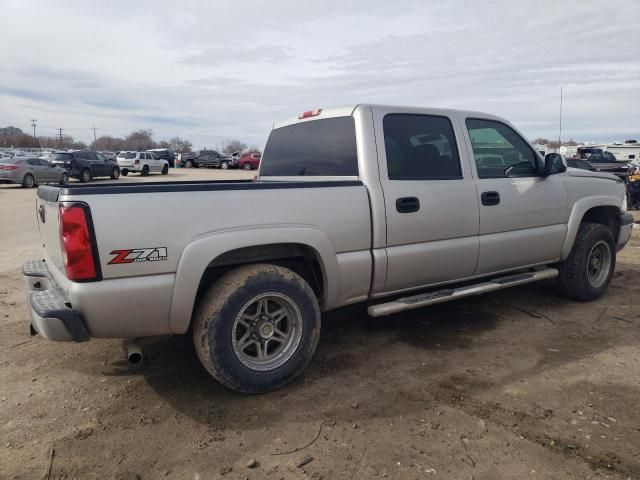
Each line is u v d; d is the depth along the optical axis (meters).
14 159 22.30
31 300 3.02
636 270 6.79
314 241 3.41
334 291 3.60
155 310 2.95
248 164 44.34
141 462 2.59
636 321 4.70
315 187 3.46
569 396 3.23
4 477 2.47
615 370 3.62
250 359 3.27
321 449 2.69
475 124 4.47
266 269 3.27
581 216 5.05
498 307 5.16
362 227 3.65
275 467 2.54
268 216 3.25
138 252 2.86
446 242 4.09
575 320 4.74
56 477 2.48
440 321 4.74
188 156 46.50
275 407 3.14
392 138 3.92
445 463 2.55
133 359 3.18
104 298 2.79
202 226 3.04
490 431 2.83
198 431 2.88
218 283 3.19
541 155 4.94
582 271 5.12
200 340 3.12
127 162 32.09
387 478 2.44
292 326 3.41
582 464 2.53
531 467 2.51
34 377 3.61
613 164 21.41
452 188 4.10
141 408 3.15
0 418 3.04
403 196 3.81
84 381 3.54
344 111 3.97
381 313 3.80
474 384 3.42
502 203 4.41
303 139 4.39
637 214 13.38
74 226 2.71
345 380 3.51
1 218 12.55
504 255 4.50
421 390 3.34
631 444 2.70
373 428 2.88
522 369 3.66
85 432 2.88
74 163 25.75
